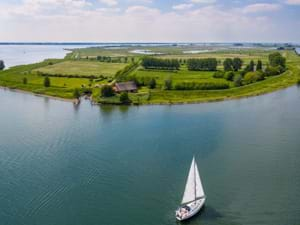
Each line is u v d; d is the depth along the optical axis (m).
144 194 79.75
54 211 73.50
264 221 68.88
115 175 89.25
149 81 197.25
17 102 178.00
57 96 189.75
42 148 108.44
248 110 154.75
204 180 85.25
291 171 89.44
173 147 108.25
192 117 144.00
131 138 117.56
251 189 80.62
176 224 68.94
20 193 80.38
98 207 74.81
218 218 69.94
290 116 142.62
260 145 108.19
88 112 155.75
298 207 73.25
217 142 112.00
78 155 102.62
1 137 118.81
